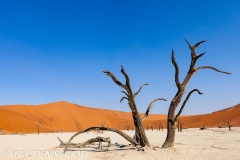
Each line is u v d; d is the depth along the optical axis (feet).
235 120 328.49
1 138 131.85
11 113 280.92
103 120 437.58
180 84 57.00
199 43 56.75
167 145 55.83
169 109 57.41
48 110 366.63
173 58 57.21
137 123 57.52
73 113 398.42
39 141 105.09
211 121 365.40
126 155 50.24
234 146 68.39
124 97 57.98
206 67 57.77
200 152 52.44
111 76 55.67
